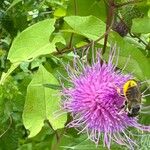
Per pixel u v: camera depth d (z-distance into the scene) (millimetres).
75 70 165
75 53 164
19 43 164
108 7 175
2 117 193
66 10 196
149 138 164
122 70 165
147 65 169
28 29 164
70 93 163
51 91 167
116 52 168
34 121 166
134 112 158
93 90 161
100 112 161
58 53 179
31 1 225
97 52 165
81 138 169
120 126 161
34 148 204
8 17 222
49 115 166
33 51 163
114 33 171
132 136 162
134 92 158
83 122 161
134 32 181
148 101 170
